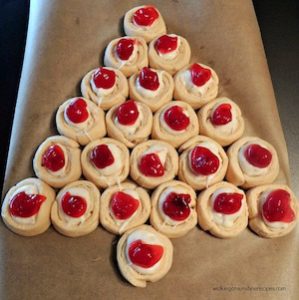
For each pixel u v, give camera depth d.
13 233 0.33
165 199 0.33
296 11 0.43
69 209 0.32
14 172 0.35
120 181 0.34
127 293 0.31
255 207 0.33
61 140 0.35
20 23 0.44
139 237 0.32
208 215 0.33
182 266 0.32
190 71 0.38
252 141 0.35
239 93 0.38
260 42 0.39
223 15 0.40
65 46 0.39
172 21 0.41
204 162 0.34
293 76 0.40
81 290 0.31
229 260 0.32
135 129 0.36
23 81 0.38
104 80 0.37
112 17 0.41
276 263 0.32
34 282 0.31
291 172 0.36
